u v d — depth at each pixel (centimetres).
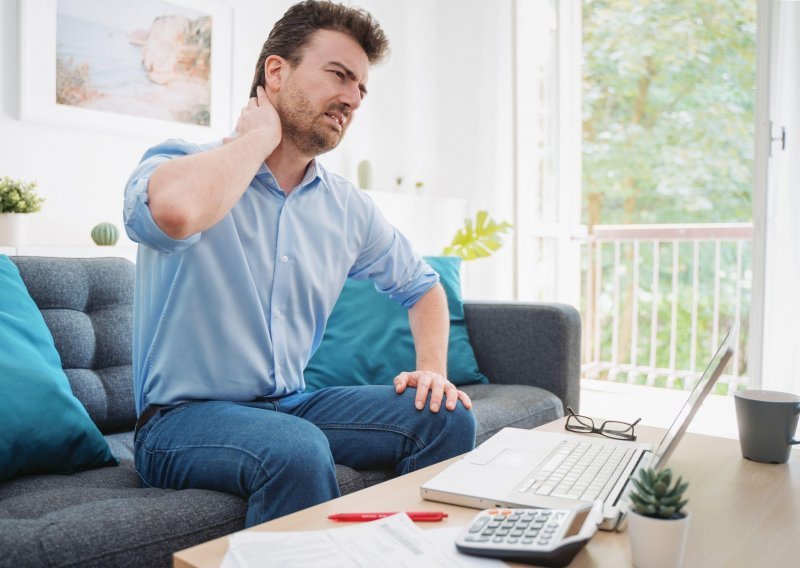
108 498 110
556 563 67
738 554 75
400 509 86
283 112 134
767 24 240
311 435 108
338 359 196
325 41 132
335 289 148
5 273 146
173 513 97
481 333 217
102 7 224
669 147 587
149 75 237
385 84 333
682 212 588
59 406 128
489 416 168
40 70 210
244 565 65
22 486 118
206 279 125
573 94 365
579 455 104
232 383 128
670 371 434
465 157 352
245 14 268
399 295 163
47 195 215
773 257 244
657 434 130
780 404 112
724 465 112
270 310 134
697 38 568
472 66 349
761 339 243
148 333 127
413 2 347
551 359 203
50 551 83
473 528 72
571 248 360
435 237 329
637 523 68
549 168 345
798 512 89
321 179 145
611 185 608
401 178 337
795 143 241
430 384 130
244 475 104
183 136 247
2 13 204
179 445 114
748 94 559
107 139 229
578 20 369
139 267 132
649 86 589
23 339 135
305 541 71
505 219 338
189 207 105
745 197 565
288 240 136
